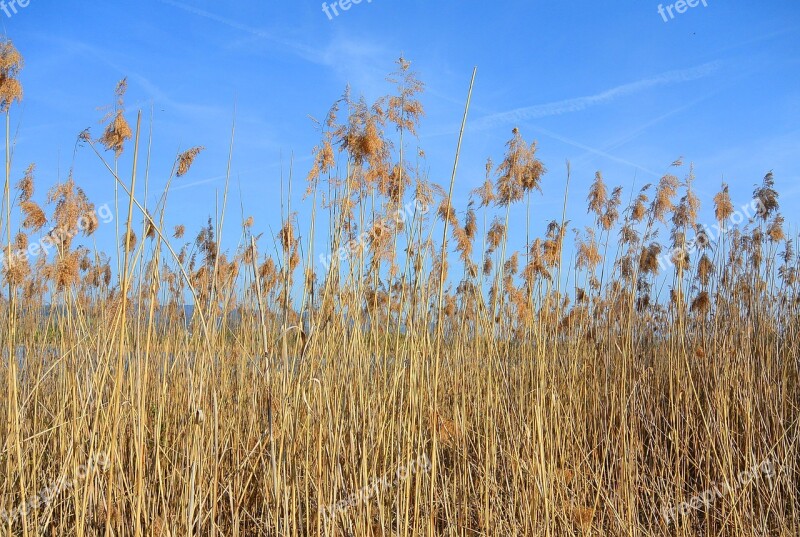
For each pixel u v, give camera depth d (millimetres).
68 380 2141
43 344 2584
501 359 2783
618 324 3523
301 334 1909
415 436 2139
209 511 1942
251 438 2293
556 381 2643
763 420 2924
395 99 2279
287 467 1998
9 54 1744
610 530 2414
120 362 1652
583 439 2787
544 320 2877
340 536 1987
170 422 2398
